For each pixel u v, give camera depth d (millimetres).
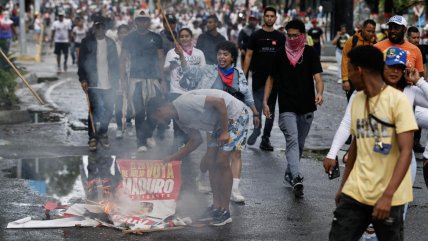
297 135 8406
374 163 4719
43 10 51312
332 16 32656
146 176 7121
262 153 10898
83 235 6562
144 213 7020
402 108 4629
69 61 29812
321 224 7164
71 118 14086
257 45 10852
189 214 7340
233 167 7938
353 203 4773
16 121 13250
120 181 8180
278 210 7652
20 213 7266
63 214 7047
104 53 10898
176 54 9734
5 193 8055
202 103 6801
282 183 8930
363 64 4688
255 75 10930
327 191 8562
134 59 10773
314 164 10188
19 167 9469
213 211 7047
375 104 4703
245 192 8422
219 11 45250
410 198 4809
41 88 19453
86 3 75375
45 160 9969
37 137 11797
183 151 7121
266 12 10852
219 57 8016
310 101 8453
